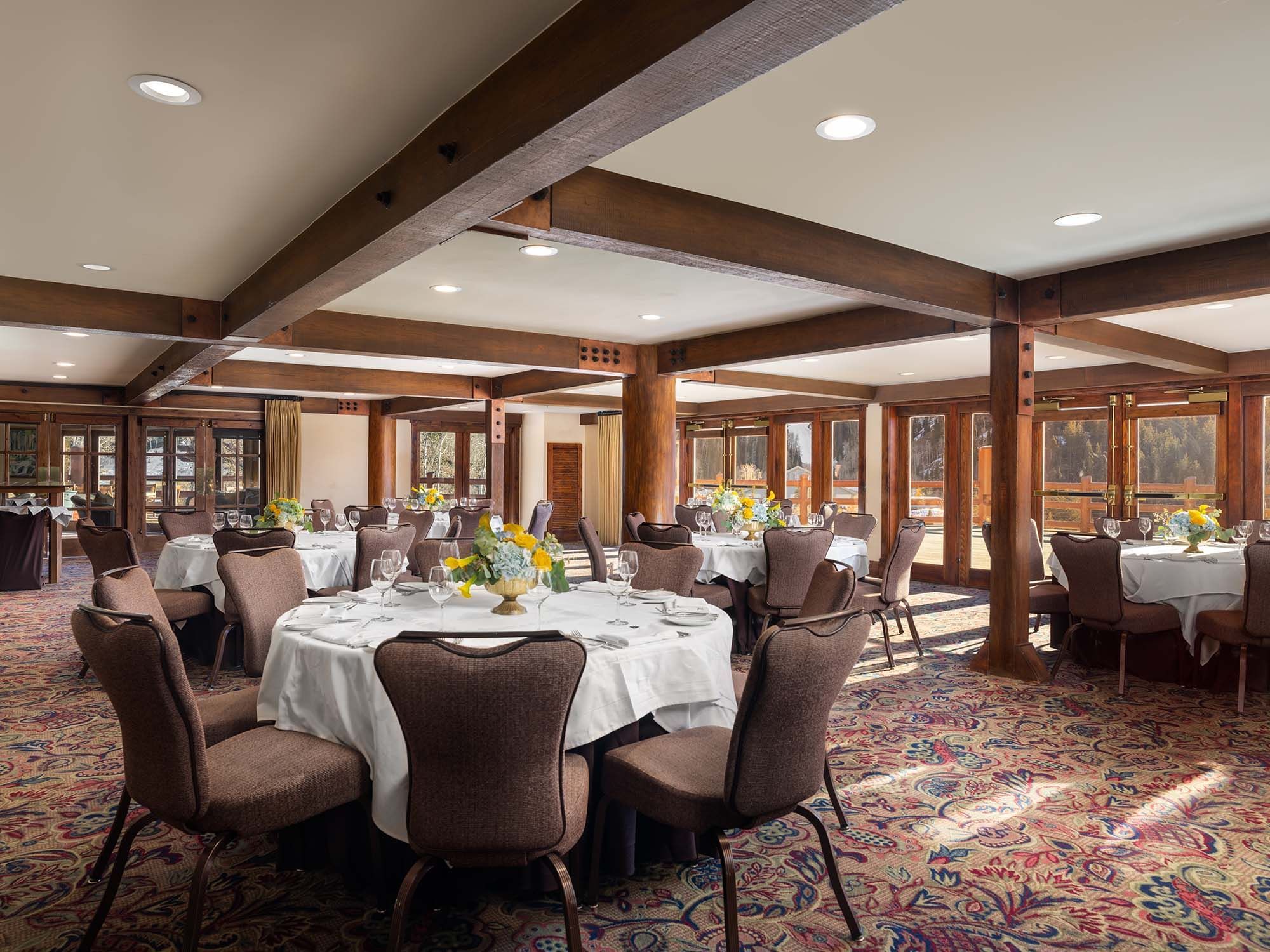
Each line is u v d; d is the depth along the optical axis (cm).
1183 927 235
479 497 1486
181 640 554
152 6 190
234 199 332
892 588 566
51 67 219
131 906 243
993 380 518
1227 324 610
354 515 823
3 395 1018
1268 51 222
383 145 274
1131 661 532
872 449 1081
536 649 183
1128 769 360
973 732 412
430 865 196
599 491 1512
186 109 246
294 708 257
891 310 557
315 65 220
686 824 214
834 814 311
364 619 291
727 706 278
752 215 362
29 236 387
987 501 967
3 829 296
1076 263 457
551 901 248
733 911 209
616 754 239
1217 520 657
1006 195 344
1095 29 211
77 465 1166
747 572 598
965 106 258
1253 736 406
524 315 608
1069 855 280
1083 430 873
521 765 188
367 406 1322
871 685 504
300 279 380
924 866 272
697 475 1345
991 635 534
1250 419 748
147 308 512
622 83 179
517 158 221
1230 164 308
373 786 230
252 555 364
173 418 1224
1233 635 461
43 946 221
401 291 529
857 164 310
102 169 297
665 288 519
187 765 197
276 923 234
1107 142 286
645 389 738
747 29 157
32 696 468
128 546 532
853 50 222
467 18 197
